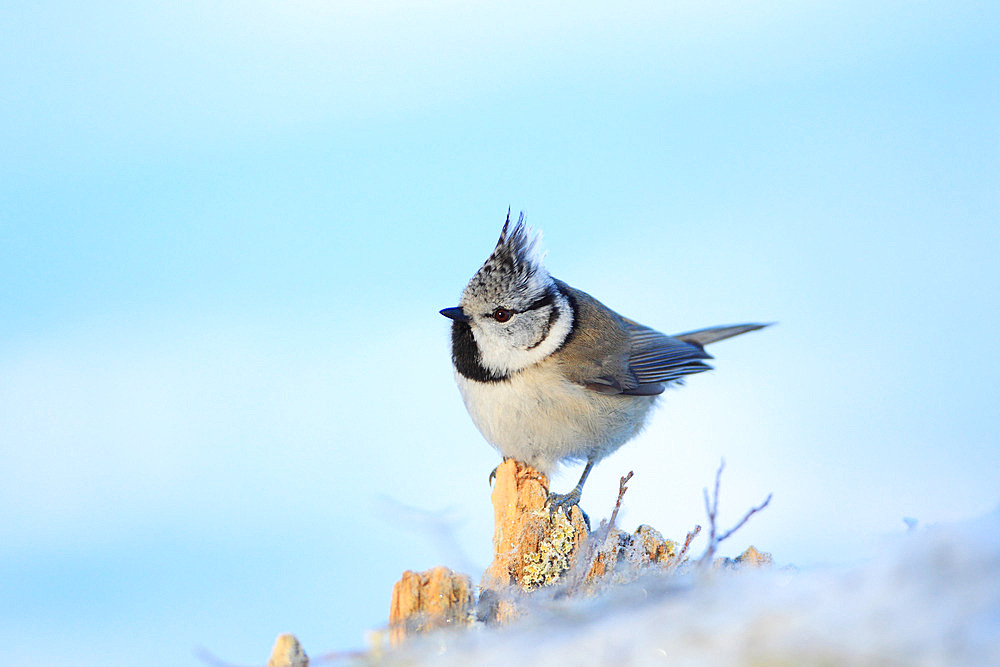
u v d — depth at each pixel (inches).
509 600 290.8
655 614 219.6
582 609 263.1
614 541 341.4
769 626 187.3
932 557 194.9
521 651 223.5
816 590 202.5
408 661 246.1
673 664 182.7
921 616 173.0
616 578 311.4
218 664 348.2
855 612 181.9
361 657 261.9
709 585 239.3
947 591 179.3
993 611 167.5
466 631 281.7
